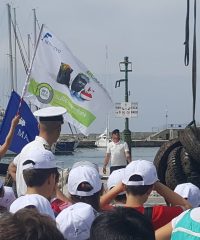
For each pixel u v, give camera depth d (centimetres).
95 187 484
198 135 1027
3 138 773
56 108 605
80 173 482
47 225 237
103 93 861
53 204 491
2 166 809
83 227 399
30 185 474
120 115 2239
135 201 486
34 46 822
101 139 7262
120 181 547
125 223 287
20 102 751
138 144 7912
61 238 238
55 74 838
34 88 826
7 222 235
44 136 592
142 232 285
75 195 482
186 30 991
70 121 852
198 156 1016
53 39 831
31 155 473
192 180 1037
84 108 854
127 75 2347
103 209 495
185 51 995
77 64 848
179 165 1047
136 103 2262
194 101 1021
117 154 1680
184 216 346
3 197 538
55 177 482
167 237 424
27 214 242
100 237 285
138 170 483
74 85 845
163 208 473
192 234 334
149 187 486
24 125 768
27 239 230
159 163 1073
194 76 1013
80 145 7175
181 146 1071
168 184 1059
